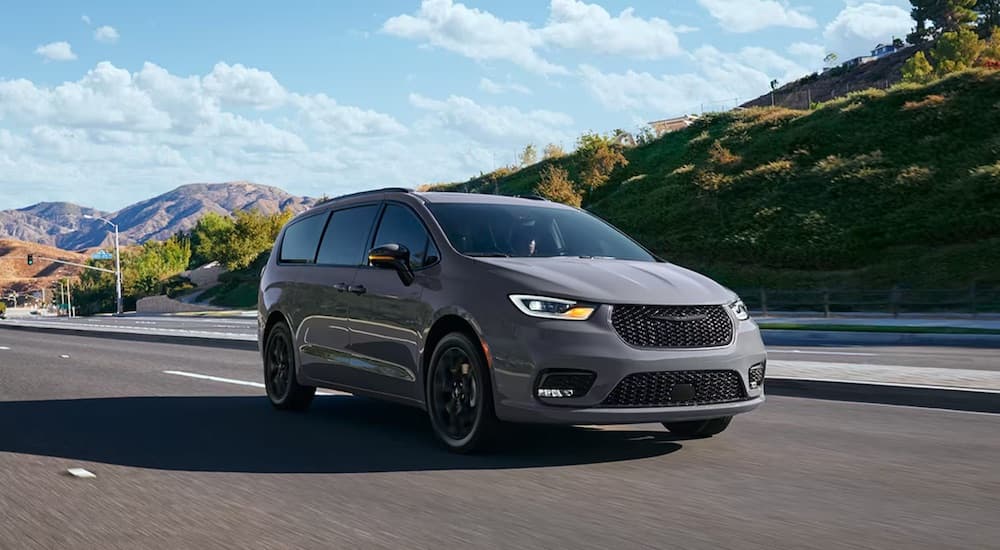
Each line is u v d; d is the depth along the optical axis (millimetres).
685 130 69688
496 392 5879
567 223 7293
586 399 5637
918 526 4312
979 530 4242
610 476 5477
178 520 4461
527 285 5883
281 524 4367
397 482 5328
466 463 5887
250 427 7473
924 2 148000
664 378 5719
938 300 29797
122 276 115375
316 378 7938
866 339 20969
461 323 6277
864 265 40094
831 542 4035
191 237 143875
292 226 8906
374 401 9156
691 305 5871
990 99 51156
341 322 7516
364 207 7820
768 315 31719
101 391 10164
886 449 6383
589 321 5680
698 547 3963
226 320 43969
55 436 7043
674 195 55781
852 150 52062
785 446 6480
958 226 39531
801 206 47375
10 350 18234
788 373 10078
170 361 14586
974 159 45812
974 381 9125
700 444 6570
